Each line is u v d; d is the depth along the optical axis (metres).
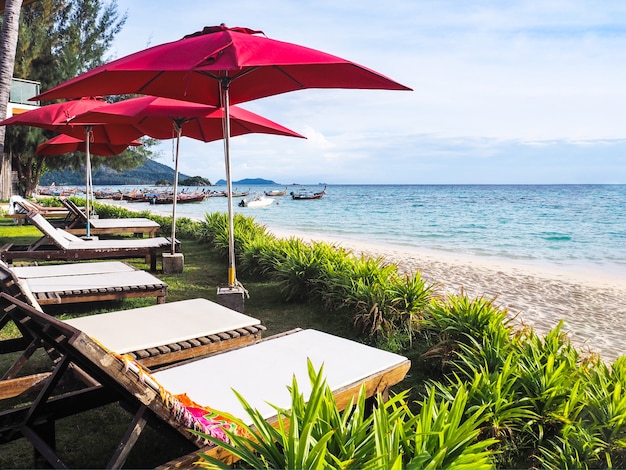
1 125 8.95
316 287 6.80
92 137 11.26
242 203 48.19
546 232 24.31
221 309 4.50
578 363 4.04
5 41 8.98
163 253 9.26
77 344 1.97
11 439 2.58
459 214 38.59
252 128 8.08
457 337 4.49
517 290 9.20
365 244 18.11
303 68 4.92
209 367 3.02
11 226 15.77
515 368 3.46
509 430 3.06
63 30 29.11
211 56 3.99
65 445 3.08
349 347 3.44
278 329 5.70
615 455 2.89
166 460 2.95
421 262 12.81
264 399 2.59
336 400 2.73
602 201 60.62
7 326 5.34
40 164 32.19
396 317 5.38
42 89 27.30
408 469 1.85
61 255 7.94
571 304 8.12
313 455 1.82
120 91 5.65
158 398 2.19
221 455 2.24
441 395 3.38
